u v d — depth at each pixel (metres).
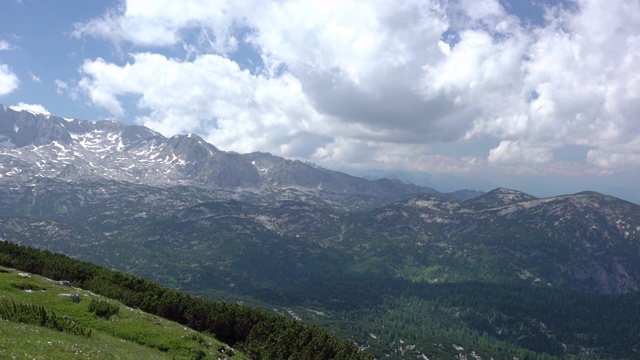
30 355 29.83
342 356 77.00
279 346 76.12
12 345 30.95
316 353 77.38
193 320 78.44
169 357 50.28
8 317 41.38
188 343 57.44
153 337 55.75
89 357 35.06
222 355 59.22
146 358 44.25
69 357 32.88
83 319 53.12
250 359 68.50
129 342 50.62
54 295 57.75
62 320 45.88
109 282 78.75
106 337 48.56
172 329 61.28
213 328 78.75
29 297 54.41
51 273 76.25
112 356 38.56
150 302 75.12
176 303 77.44
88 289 74.81
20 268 74.50
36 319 42.88
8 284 56.44
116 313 59.38
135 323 58.12
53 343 35.06
